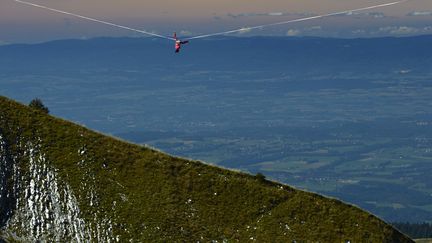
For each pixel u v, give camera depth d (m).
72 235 67.44
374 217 70.81
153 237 66.75
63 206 69.44
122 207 69.31
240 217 69.44
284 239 67.38
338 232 68.38
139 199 70.19
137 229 67.44
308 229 68.50
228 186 72.50
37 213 69.00
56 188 70.81
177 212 69.25
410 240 70.69
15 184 70.88
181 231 67.56
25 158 73.06
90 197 70.06
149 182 72.00
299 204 70.88
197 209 69.94
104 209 69.12
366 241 67.75
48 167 72.38
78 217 68.56
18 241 66.69
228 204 70.75
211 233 67.75
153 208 69.31
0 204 69.12
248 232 68.06
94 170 72.50
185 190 71.69
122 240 66.56
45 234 67.62
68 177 71.62
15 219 68.50
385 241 68.38
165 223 68.00
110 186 71.19
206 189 72.06
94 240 66.81
